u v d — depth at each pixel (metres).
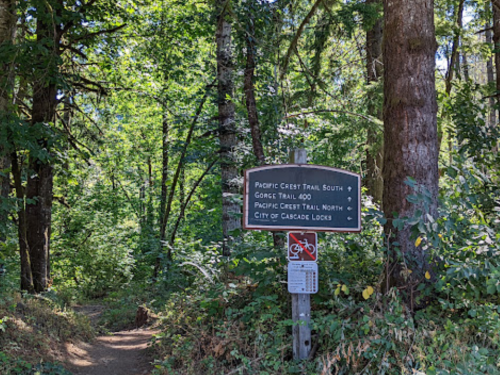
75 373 7.34
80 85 13.45
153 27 15.65
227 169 11.89
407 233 6.17
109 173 27.34
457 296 5.68
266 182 5.94
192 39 16.09
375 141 13.70
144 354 8.34
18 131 8.84
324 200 5.99
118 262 21.17
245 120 11.59
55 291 11.57
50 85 11.23
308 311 5.88
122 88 15.29
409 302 5.98
